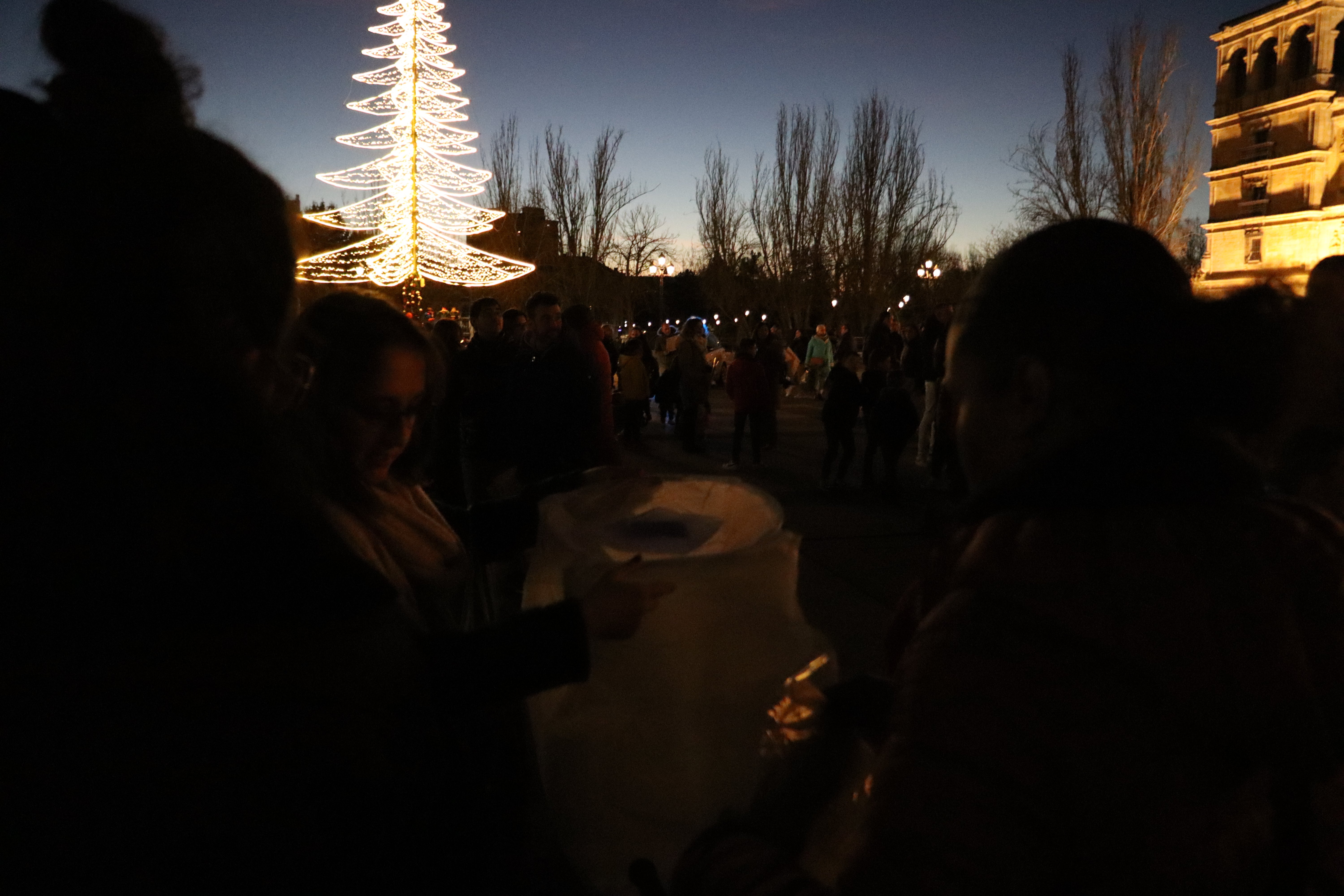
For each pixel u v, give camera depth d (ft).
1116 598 2.04
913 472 32.91
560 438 14.69
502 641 2.98
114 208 1.99
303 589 2.18
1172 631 2.00
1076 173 89.86
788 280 130.31
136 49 2.18
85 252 1.96
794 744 2.71
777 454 38.14
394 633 2.55
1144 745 1.97
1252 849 2.14
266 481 2.19
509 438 14.90
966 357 2.57
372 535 4.69
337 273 74.84
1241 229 132.26
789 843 2.61
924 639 2.19
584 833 2.89
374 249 79.66
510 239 115.34
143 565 2.01
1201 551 2.12
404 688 2.53
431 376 5.23
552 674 2.93
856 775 2.74
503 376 15.47
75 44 2.15
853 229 126.72
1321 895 2.23
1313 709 2.09
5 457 1.96
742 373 33.58
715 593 2.68
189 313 2.06
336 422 4.78
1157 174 87.66
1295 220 123.54
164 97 2.22
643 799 2.72
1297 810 2.22
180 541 2.02
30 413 1.95
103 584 2.00
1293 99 123.44
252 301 2.24
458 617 5.73
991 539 2.24
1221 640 2.02
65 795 2.04
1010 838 1.91
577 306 17.49
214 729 2.11
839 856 2.66
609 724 2.79
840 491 28.71
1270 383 2.33
